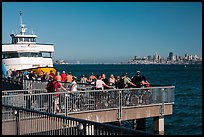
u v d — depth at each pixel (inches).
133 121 807.1
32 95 577.9
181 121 1099.9
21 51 1642.5
